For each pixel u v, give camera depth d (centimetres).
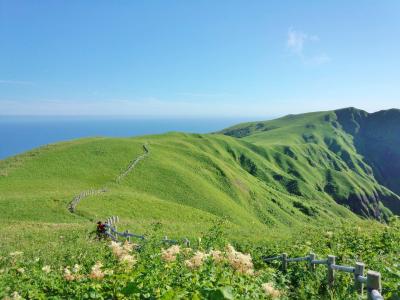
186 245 2055
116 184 7006
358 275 1029
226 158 14312
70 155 8144
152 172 8056
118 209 4844
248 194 9994
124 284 782
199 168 9856
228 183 9700
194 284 740
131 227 3509
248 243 2420
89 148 8775
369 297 855
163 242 2066
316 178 18462
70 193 5412
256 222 7806
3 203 4678
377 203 19762
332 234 2212
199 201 7469
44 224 3641
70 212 4509
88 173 7375
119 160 8356
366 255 1435
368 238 1859
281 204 10956
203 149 14225
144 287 725
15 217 4212
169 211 5203
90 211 4559
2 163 7594
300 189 15638
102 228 2967
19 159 7769
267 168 16462
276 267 1639
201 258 889
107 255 1622
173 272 883
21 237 2903
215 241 1692
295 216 10706
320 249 1750
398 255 1414
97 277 835
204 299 524
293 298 1186
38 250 2205
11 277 1190
